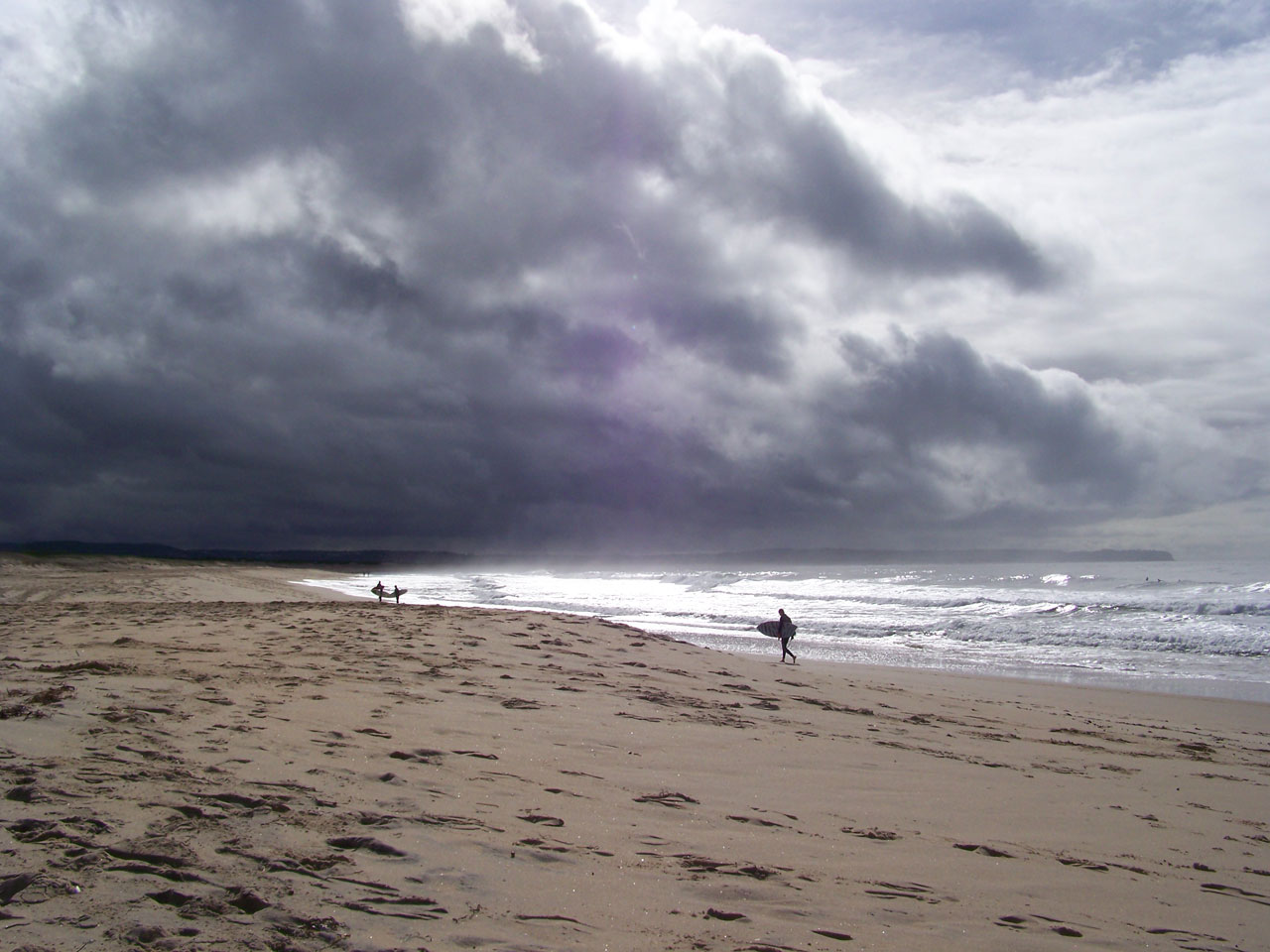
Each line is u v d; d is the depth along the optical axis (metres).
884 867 4.89
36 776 4.72
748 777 6.89
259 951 3.03
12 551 74.31
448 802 5.09
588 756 6.96
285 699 7.97
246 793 4.79
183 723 6.39
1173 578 51.66
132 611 20.70
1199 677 18.23
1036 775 8.28
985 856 5.38
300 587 50.25
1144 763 9.66
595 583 78.00
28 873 3.47
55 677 8.11
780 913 3.97
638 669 13.24
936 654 22.03
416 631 15.64
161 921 3.18
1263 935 4.39
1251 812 7.48
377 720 7.41
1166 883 5.20
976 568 92.06
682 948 3.45
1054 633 25.73
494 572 147.12
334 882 3.72
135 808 4.36
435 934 3.31
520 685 10.49
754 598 47.12
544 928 3.49
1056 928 4.20
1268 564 70.12
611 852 4.57
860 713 11.38
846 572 92.69
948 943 3.86
